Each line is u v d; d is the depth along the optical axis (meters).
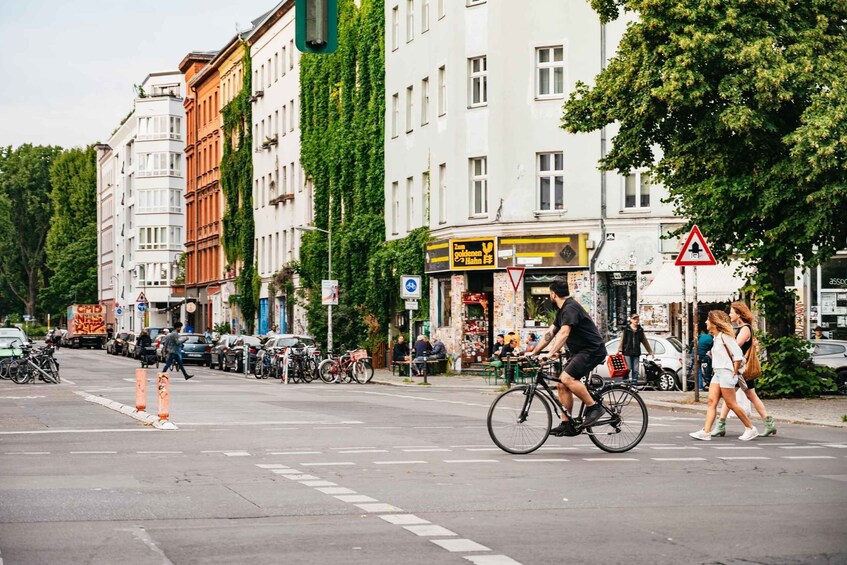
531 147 46.09
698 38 27.36
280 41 77.69
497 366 41.06
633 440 16.41
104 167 147.38
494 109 46.84
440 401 30.67
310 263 65.69
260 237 84.44
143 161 124.88
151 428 21.19
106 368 60.50
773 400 28.08
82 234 143.88
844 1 28.38
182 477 13.50
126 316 132.38
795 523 9.96
